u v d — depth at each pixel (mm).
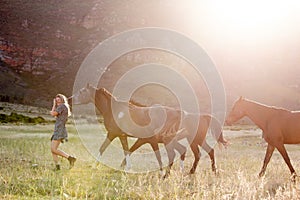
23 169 11617
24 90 186500
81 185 9602
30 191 8695
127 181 9922
